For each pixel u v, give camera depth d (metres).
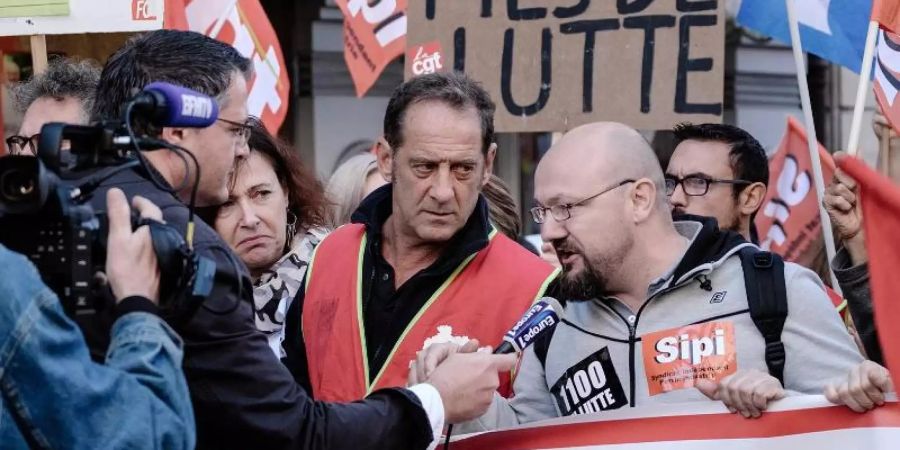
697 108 4.25
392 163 3.38
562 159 3.11
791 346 2.96
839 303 4.00
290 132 10.60
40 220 2.27
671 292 3.08
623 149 3.09
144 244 2.32
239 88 2.83
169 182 2.75
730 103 11.40
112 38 5.20
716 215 4.34
